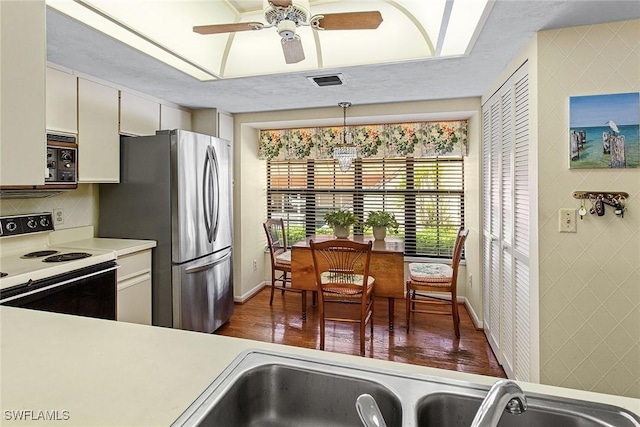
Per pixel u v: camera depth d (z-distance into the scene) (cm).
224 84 281
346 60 240
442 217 404
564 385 181
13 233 233
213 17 216
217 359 94
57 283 201
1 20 59
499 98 259
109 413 71
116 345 102
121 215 289
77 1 158
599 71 172
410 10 207
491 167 289
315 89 296
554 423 76
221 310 323
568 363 181
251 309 378
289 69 251
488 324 299
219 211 321
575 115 175
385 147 394
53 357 94
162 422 69
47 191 243
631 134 169
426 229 409
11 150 61
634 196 170
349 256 309
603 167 173
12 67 61
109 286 236
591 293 177
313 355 98
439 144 378
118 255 246
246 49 256
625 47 169
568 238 179
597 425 72
